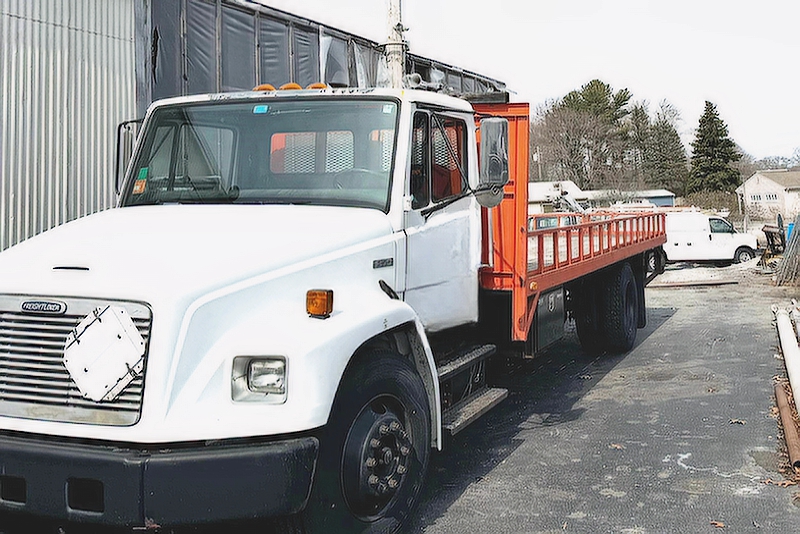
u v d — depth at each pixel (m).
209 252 4.12
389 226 4.95
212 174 5.34
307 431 3.79
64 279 3.86
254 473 3.61
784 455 6.31
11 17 8.78
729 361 10.20
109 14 9.96
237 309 3.90
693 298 17.17
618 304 10.38
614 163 78.19
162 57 10.98
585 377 9.41
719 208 70.06
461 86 18.20
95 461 3.53
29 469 3.64
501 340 6.58
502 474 6.00
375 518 4.39
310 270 4.29
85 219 4.94
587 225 8.70
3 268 4.08
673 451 6.48
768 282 19.84
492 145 5.21
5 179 8.74
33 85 9.03
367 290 4.66
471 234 6.02
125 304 3.71
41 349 3.77
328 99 5.27
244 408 3.71
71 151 9.48
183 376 3.66
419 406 4.73
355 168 5.12
